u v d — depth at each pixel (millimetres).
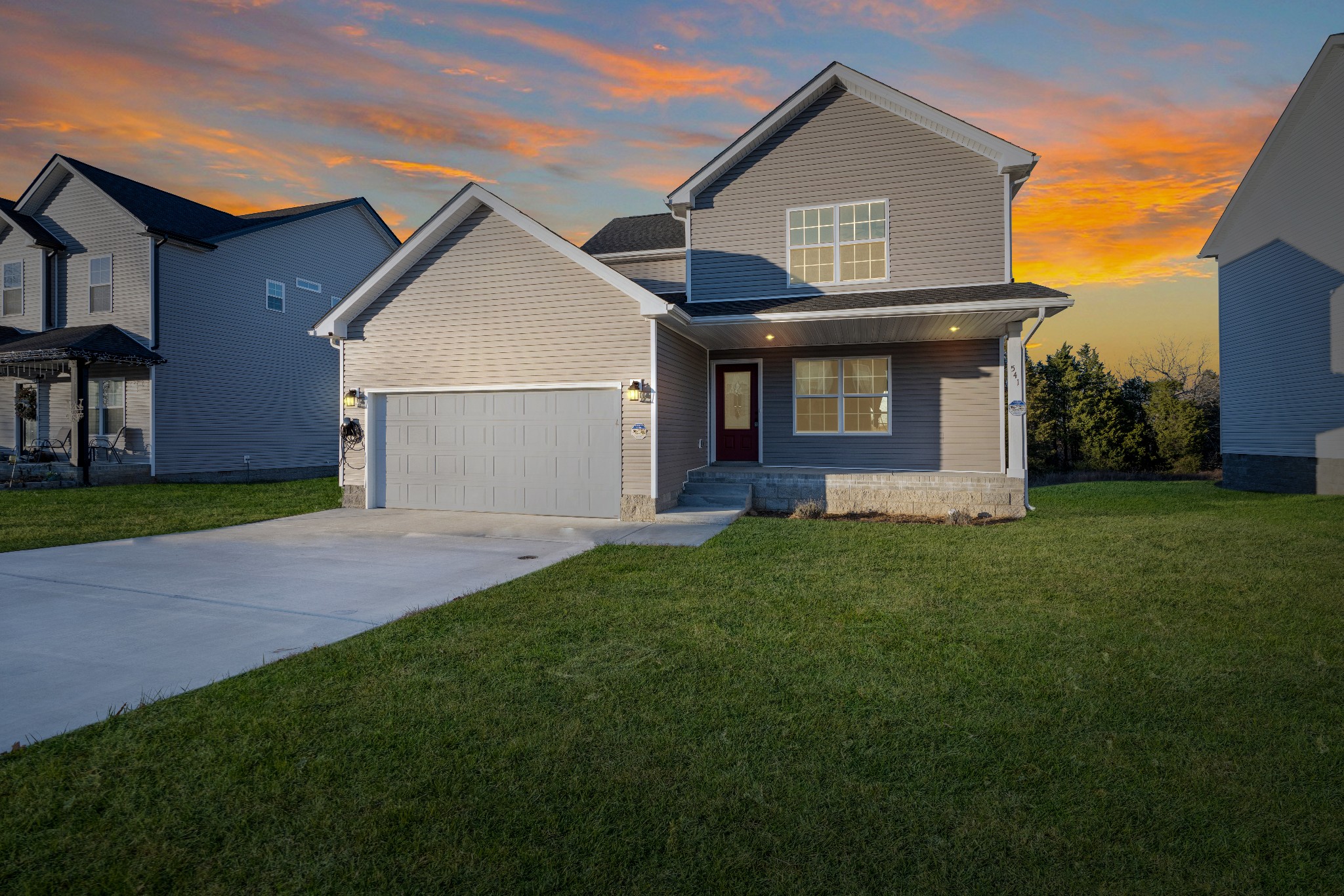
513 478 12141
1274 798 2898
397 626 5352
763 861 2494
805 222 13688
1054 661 4512
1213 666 4410
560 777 3070
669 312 10984
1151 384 32219
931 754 3279
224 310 20328
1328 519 10961
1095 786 2996
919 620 5461
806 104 13648
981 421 13523
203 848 2566
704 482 13000
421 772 3100
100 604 6176
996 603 5953
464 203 11969
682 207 14227
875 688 4066
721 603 6000
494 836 2639
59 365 18125
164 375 18719
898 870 2449
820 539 9328
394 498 12945
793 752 3303
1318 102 15562
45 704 3908
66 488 16547
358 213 25125
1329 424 15352
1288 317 16484
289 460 22344
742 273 13984
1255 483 17547
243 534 10219
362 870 2436
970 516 11062
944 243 12922
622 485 11445
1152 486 18641
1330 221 15297
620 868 2453
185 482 19016
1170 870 2451
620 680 4207
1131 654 4637
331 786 2992
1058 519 11336
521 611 5777
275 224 21750
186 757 3248
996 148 12477
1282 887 2363
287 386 22312
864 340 13852
